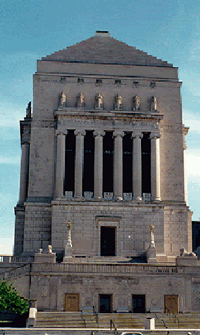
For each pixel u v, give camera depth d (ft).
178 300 221.46
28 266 217.56
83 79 282.77
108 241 264.52
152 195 269.44
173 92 286.46
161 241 261.44
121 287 219.82
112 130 274.36
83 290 217.77
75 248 256.73
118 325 190.49
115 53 291.38
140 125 275.80
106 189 281.74
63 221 258.78
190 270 224.53
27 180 286.87
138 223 262.88
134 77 285.23
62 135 270.67
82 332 166.30
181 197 274.77
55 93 280.72
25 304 190.60
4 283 194.49
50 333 165.37
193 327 193.36
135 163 271.69
